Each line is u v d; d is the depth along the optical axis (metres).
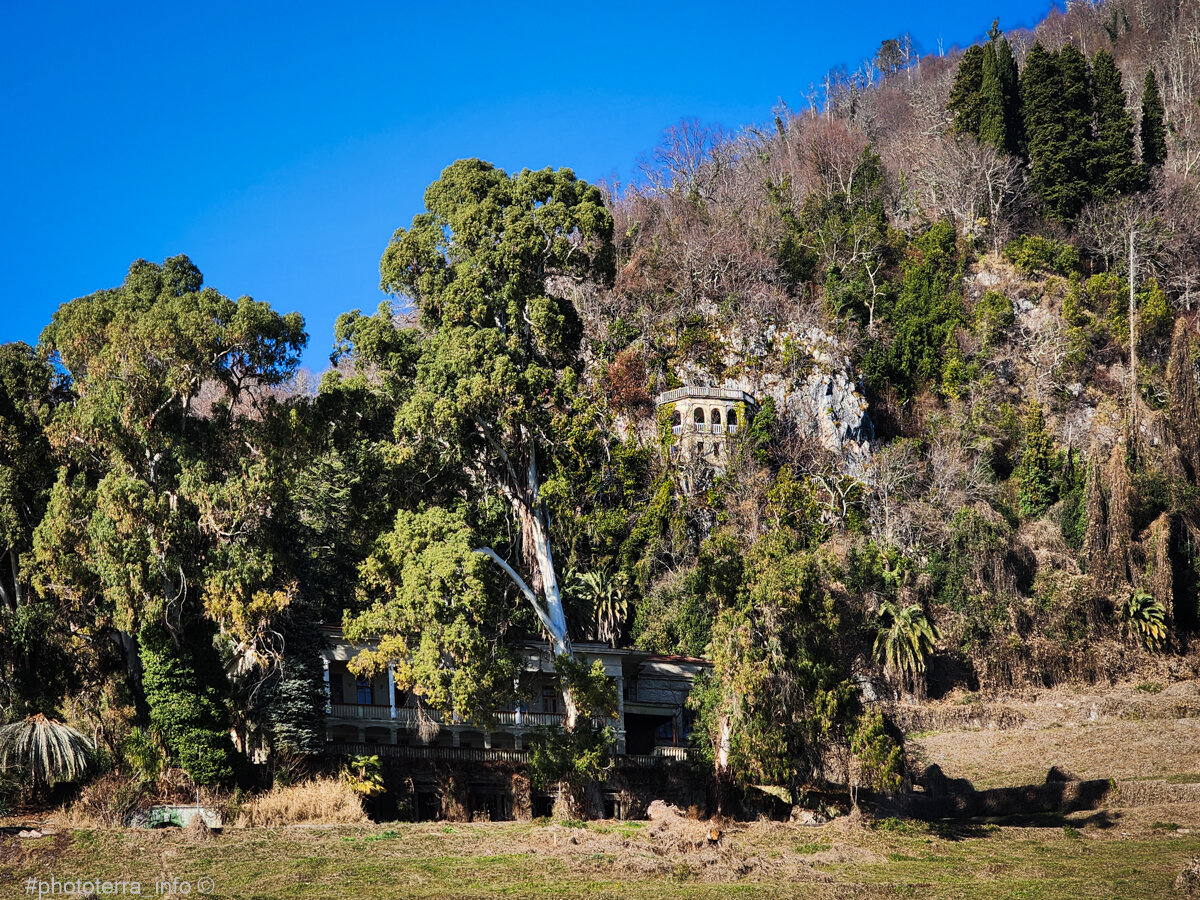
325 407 57.62
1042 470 104.62
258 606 50.41
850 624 79.56
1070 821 59.62
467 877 41.84
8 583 56.38
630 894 40.22
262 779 51.44
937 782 68.44
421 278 60.72
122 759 50.66
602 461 60.75
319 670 54.28
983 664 90.69
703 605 72.25
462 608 52.41
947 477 102.00
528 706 62.50
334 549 68.00
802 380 107.62
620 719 63.84
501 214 60.69
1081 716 85.25
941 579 94.12
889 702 85.50
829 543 90.69
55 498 51.88
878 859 48.25
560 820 51.88
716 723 56.38
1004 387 114.31
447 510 57.22
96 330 54.81
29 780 47.97
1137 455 105.81
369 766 52.75
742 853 46.59
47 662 52.34
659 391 103.44
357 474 59.59
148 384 53.06
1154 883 43.19
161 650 49.66
